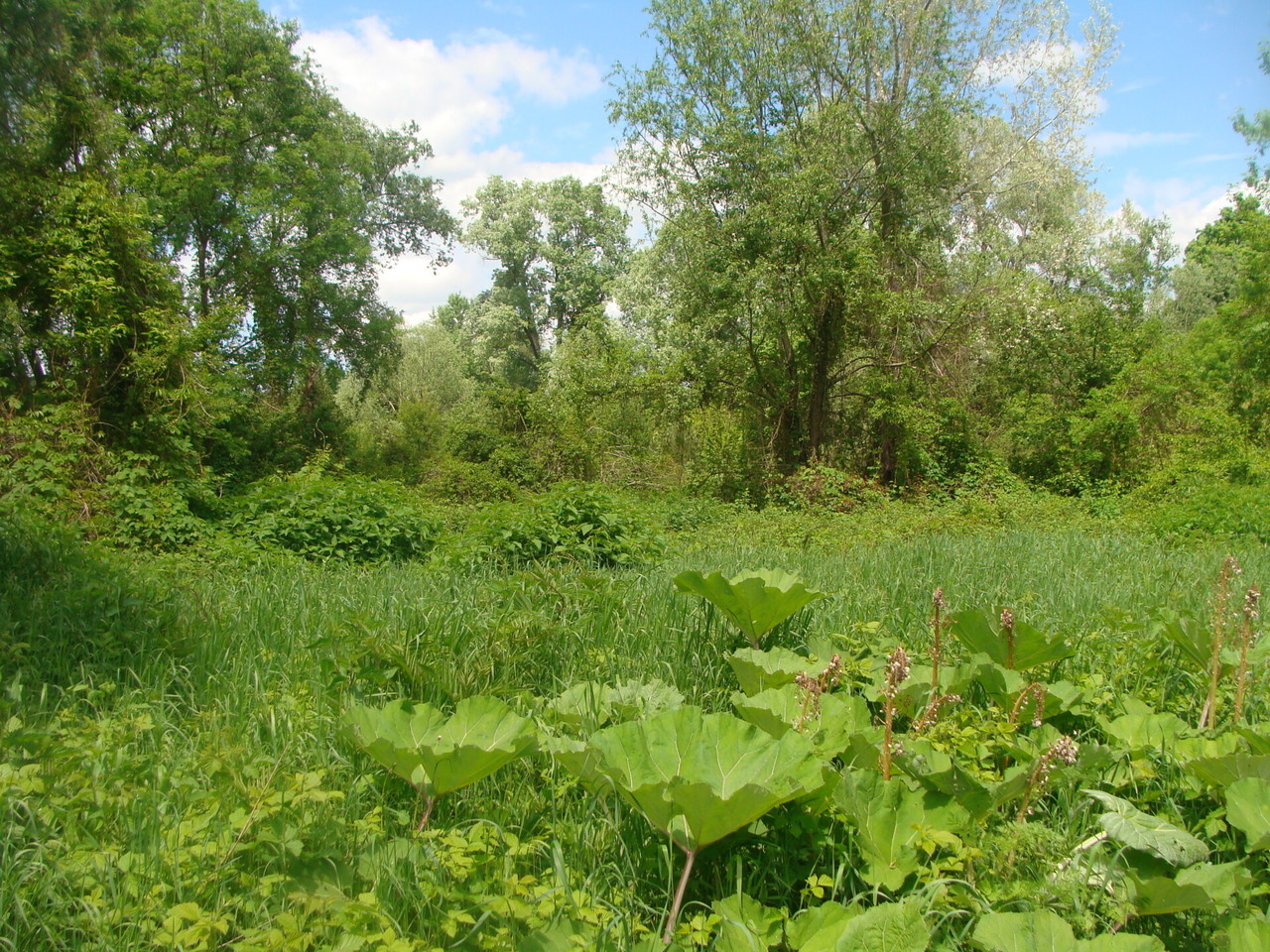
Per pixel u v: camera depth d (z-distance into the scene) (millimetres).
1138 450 18656
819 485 17703
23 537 6047
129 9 15898
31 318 10680
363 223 26234
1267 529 10188
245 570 7746
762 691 3064
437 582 6039
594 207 39094
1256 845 2238
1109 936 1849
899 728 3340
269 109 21047
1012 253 20641
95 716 3438
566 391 20172
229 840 2170
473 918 2006
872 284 17922
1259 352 17188
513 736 2637
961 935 2021
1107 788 2832
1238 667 3525
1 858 2145
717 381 19641
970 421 19422
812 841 2396
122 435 10531
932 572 6508
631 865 2385
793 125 18156
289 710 3186
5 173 9836
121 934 1938
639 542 8875
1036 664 3568
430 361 34531
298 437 22172
